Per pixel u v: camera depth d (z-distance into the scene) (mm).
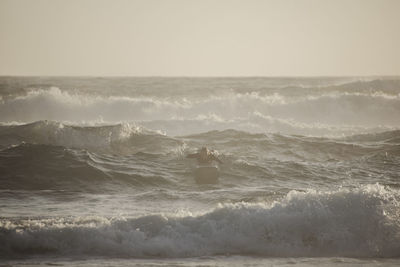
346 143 90500
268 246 39906
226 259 37969
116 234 40094
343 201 42812
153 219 41719
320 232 40781
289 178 67875
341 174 69812
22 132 93625
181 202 54312
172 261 37312
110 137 92625
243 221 41344
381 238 40281
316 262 37281
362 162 76625
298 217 41375
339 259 38031
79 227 40469
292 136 95750
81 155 73000
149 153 79438
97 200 55406
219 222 41438
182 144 90375
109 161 73875
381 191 44500
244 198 55594
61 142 92188
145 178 66375
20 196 56781
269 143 90500
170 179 67062
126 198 56438
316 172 70438
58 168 67875
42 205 52719
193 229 40969
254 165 71562
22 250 38594
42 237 39438
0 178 64188
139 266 35938
